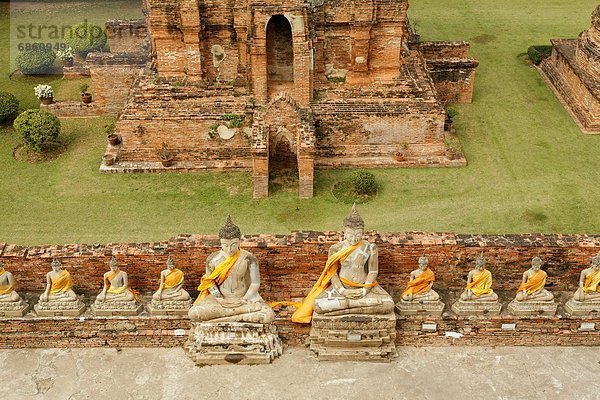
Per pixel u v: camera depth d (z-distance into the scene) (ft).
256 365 52.08
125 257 53.93
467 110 103.91
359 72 88.07
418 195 84.79
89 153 93.91
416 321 52.65
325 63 88.12
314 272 55.16
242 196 84.94
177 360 52.75
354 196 84.53
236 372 51.60
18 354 53.36
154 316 52.95
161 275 52.47
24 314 53.21
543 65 116.37
